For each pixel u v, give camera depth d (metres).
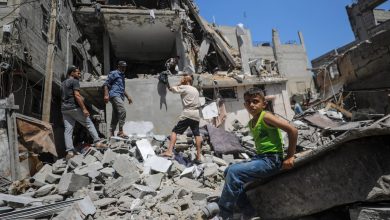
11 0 9.64
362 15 23.75
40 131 6.38
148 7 16.39
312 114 11.54
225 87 15.63
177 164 5.81
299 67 40.50
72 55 15.03
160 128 10.88
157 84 11.28
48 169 5.85
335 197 2.54
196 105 6.18
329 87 14.09
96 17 13.16
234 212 3.33
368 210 2.25
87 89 11.84
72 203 4.02
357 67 10.85
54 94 13.12
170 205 4.16
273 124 2.79
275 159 2.89
